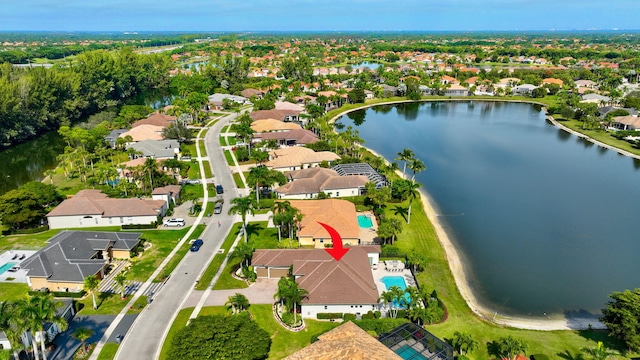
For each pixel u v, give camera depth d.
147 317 65.69
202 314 66.00
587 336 64.31
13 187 128.12
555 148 170.75
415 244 91.00
